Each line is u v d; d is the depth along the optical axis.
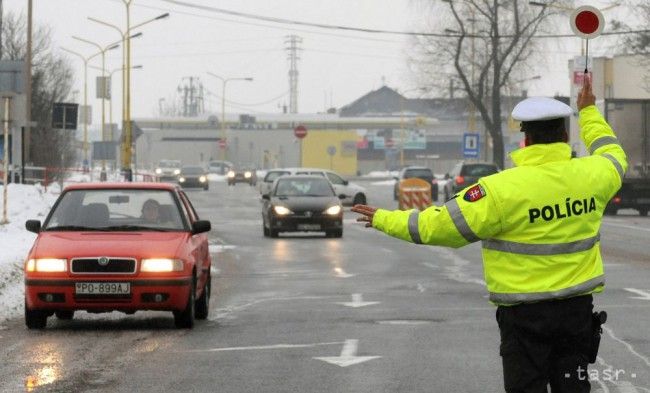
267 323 31.97
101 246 30.81
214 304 37.00
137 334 30.03
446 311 34.16
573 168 13.81
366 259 55.03
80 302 30.47
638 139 95.25
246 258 56.03
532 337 13.79
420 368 24.31
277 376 23.53
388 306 35.59
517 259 13.73
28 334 30.12
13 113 64.19
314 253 59.06
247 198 139.12
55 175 134.62
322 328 30.67
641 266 49.75
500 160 146.62
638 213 104.25
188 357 26.05
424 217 13.77
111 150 133.38
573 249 13.72
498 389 21.98
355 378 23.23
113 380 23.20
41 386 22.56
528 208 13.65
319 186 73.50
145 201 33.19
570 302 13.71
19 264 46.00
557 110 13.77
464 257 56.09
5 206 66.25
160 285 30.44
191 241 32.25
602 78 157.00
